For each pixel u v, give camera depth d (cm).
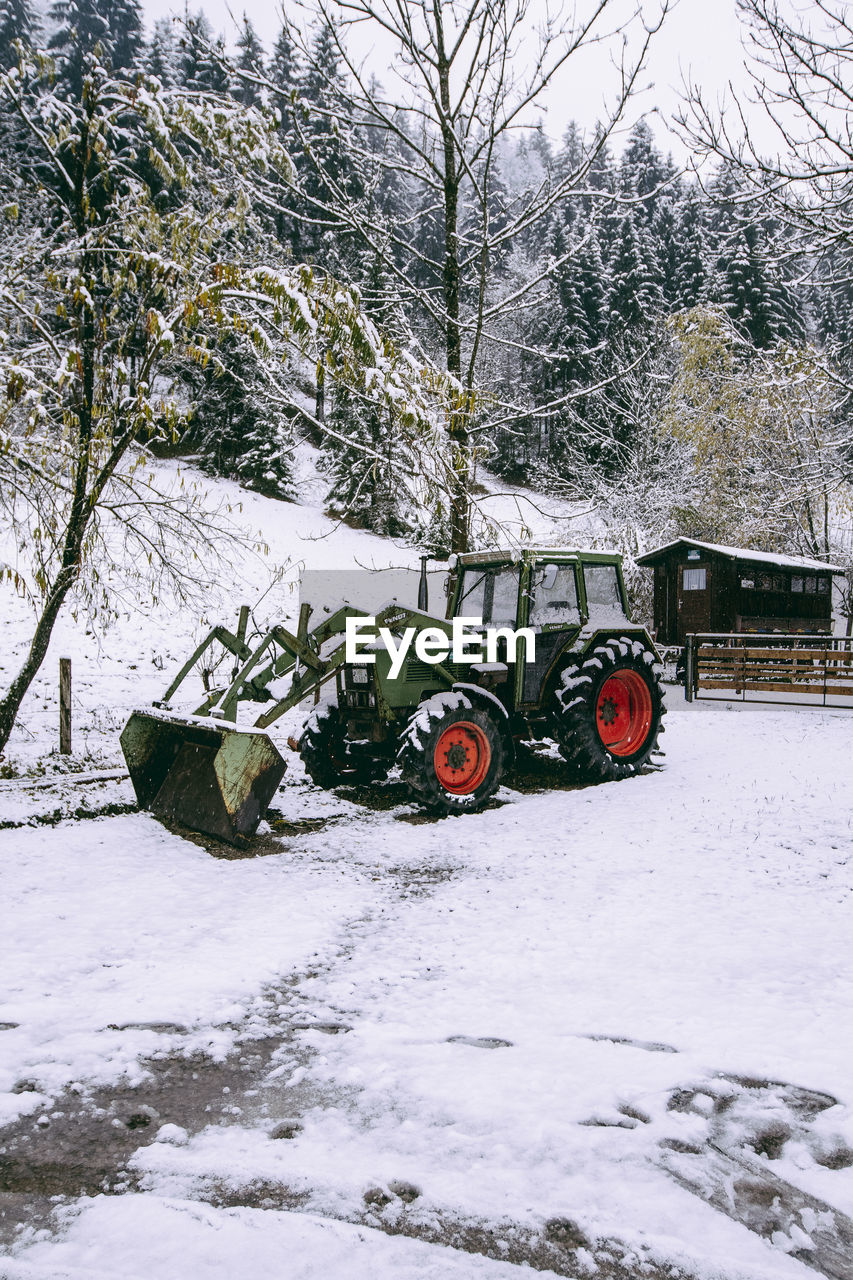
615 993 315
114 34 4659
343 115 759
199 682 1420
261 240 645
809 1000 304
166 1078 262
